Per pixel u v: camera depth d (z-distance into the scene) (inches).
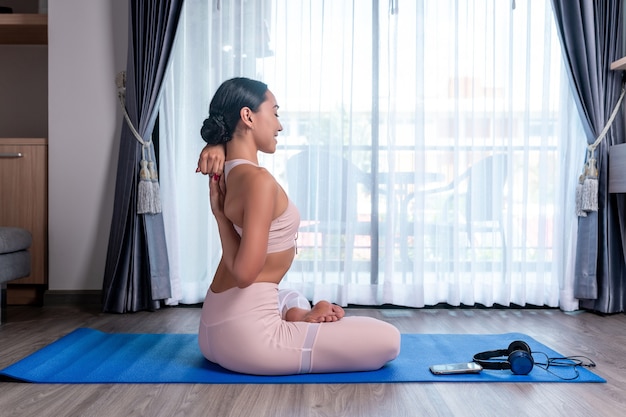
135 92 135.9
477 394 75.0
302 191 139.6
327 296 138.8
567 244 139.4
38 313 132.1
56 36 142.3
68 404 70.2
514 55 141.2
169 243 138.7
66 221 142.2
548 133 141.4
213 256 139.6
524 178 139.9
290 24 140.4
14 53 164.9
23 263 129.8
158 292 134.0
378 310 137.9
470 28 140.7
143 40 136.9
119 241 133.2
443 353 95.7
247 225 74.5
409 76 140.0
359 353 82.1
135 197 134.0
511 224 138.7
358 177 140.5
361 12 140.1
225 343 80.7
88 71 142.3
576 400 72.8
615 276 136.1
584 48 136.7
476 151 140.7
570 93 140.0
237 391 75.6
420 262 137.3
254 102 80.4
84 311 134.3
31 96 165.2
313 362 81.4
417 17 137.7
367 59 140.2
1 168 141.3
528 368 82.5
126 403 70.7
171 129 139.1
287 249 82.9
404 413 67.9
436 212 140.6
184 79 140.4
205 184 140.2
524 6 140.9
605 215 136.3
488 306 138.4
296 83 140.3
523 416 67.2
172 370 84.2
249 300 80.4
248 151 81.1
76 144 142.0
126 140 136.3
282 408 69.1
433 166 140.7
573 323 124.2
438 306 141.9
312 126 139.3
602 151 137.7
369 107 140.2
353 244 139.2
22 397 72.9
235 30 139.2
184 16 139.9
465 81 140.5
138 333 110.7
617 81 140.3
